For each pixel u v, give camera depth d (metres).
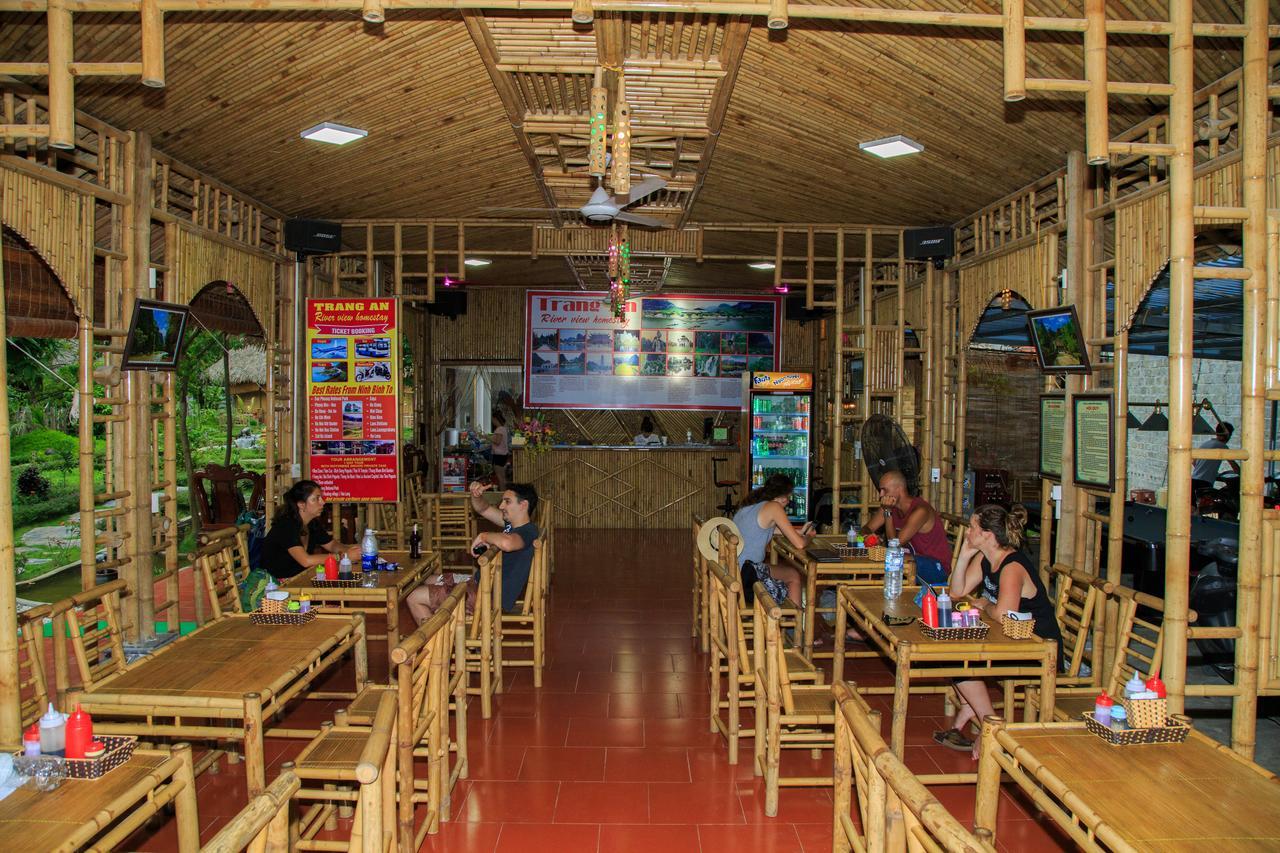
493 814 3.40
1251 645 3.47
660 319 12.01
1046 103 4.52
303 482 5.07
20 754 2.27
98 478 9.43
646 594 7.33
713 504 11.19
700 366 12.04
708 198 6.91
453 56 4.38
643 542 10.03
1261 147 3.43
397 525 7.43
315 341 7.05
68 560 8.98
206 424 11.31
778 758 3.39
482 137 5.52
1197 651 5.73
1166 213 4.34
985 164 5.56
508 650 5.61
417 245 8.59
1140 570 6.08
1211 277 3.47
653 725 4.34
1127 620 3.61
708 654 5.39
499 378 13.20
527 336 11.98
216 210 5.88
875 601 3.99
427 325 12.49
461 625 3.69
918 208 6.79
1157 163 4.46
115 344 4.75
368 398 7.02
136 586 4.91
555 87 4.59
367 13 3.23
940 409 7.40
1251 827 2.01
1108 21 3.36
